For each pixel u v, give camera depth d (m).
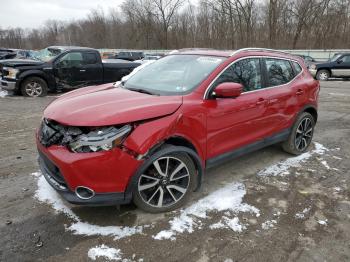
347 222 3.43
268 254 2.92
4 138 5.93
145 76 4.23
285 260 2.85
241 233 3.18
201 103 3.47
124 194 3.05
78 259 2.78
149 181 3.24
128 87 4.00
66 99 3.60
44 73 10.64
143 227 3.21
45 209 3.48
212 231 3.19
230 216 3.44
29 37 83.75
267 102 4.31
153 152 3.14
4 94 11.04
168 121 3.15
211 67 3.82
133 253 2.86
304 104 5.06
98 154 2.84
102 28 67.06
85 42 71.25
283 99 4.60
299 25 43.38
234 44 44.91
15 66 10.34
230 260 2.83
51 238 3.03
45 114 3.35
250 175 4.43
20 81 10.45
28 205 3.55
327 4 42.72
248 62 4.18
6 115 7.87
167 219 3.34
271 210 3.59
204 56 4.15
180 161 3.36
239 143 4.05
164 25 59.25
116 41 65.81
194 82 3.67
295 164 4.86
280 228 3.28
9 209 3.47
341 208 3.70
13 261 2.74
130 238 3.05
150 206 3.32
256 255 2.90
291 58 5.06
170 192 3.40
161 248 2.94
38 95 10.76
